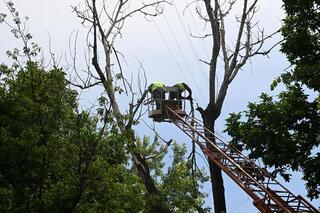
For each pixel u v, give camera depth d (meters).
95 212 18.45
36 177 18.05
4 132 17.88
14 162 17.86
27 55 19.17
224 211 28.41
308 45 23.11
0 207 17.30
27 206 17.52
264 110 24.33
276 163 23.42
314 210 21.84
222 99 30.44
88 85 19.94
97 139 17.95
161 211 25.62
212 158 26.97
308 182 22.55
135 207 21.91
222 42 31.66
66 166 18.22
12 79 20.08
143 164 26.94
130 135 20.50
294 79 23.59
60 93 19.11
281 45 23.78
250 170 24.55
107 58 28.14
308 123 22.94
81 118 18.22
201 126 29.89
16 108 18.97
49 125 18.62
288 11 23.80
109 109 18.39
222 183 28.88
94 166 18.00
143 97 26.17
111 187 19.22
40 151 17.58
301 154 22.83
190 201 32.56
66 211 17.53
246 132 24.83
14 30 18.83
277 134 23.66
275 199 22.16
